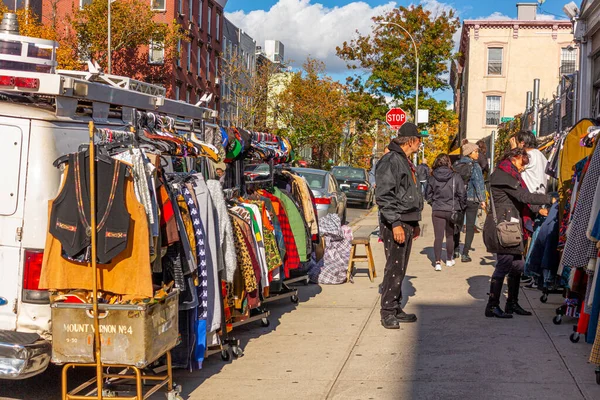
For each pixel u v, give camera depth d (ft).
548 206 29.04
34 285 16.76
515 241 26.09
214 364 21.76
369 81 132.26
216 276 19.85
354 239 36.88
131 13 134.31
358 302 31.17
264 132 31.99
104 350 15.79
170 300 17.04
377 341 23.89
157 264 16.60
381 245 51.29
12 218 16.88
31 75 16.89
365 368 20.76
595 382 18.83
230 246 20.66
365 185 94.27
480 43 155.22
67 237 15.58
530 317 27.02
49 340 16.84
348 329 25.86
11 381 20.43
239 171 27.58
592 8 49.90
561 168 28.35
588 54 52.90
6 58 19.08
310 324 26.89
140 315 15.65
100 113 19.19
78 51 134.10
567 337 23.67
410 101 128.57
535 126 65.31
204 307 19.27
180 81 152.56
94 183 15.57
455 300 30.53
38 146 16.97
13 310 16.88
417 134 25.72
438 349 22.59
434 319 26.96
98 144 16.37
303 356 22.36
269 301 29.40
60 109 17.35
